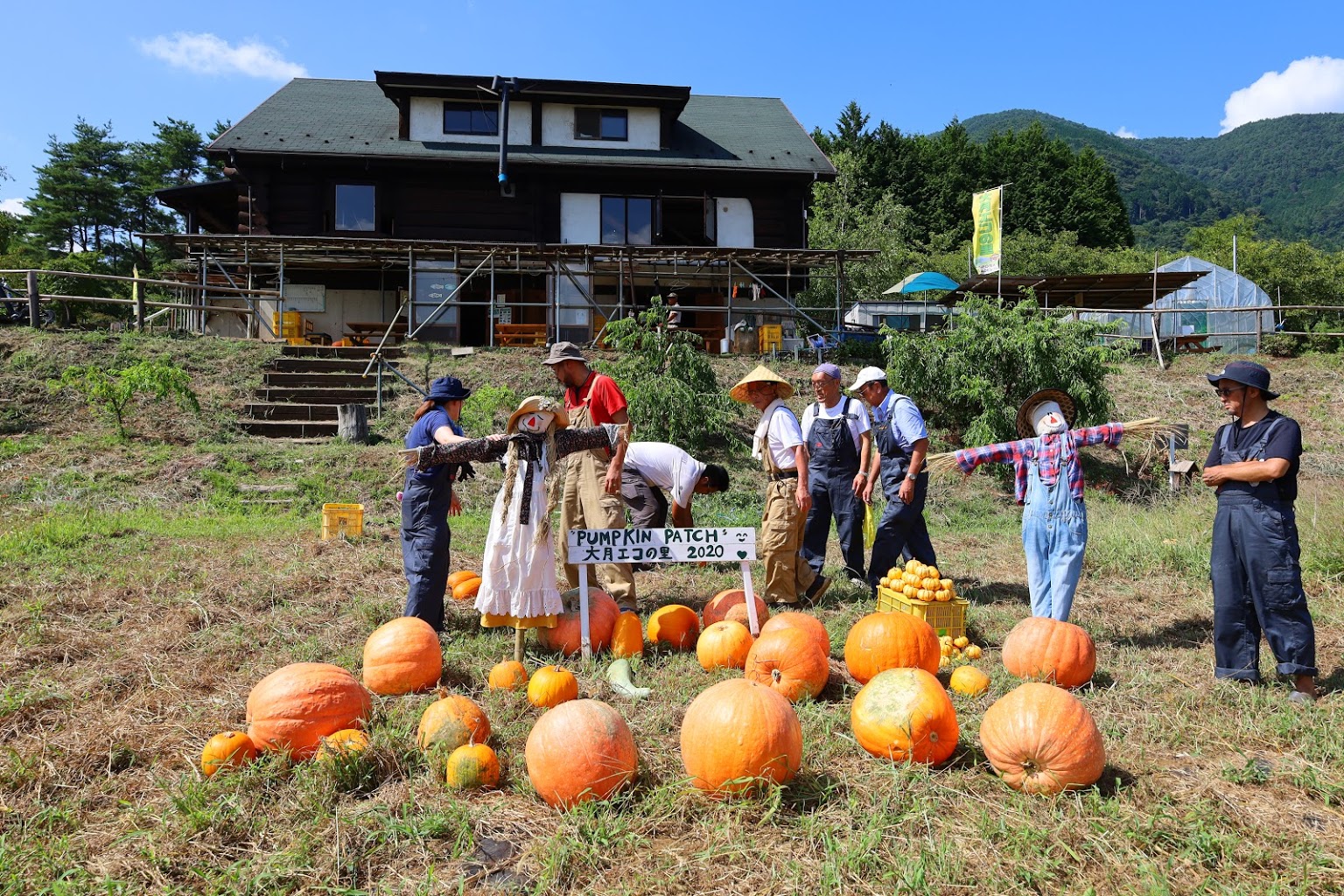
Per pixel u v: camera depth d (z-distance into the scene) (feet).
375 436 41.93
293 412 44.24
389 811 10.41
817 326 61.82
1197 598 22.41
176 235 56.08
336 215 69.36
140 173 178.19
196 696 14.34
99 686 14.49
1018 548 30.19
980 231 67.36
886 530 20.72
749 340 60.90
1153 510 36.32
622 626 16.72
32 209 174.40
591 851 9.49
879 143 186.39
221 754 11.42
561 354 19.43
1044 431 18.01
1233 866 9.32
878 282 114.83
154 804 10.66
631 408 42.37
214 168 181.68
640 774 11.39
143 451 37.40
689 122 84.07
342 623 18.57
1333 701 14.37
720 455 43.91
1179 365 63.77
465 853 9.62
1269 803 10.91
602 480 18.69
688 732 11.00
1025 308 49.08
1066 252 144.87
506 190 69.31
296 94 80.64
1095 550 27.40
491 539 16.06
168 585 20.83
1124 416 53.42
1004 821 10.21
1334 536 24.99
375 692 14.39
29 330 49.03
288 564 23.34
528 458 16.14
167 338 51.98
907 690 12.03
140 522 28.40
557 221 72.49
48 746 12.08
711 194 73.87
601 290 73.82
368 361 51.01
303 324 67.77
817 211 126.31
